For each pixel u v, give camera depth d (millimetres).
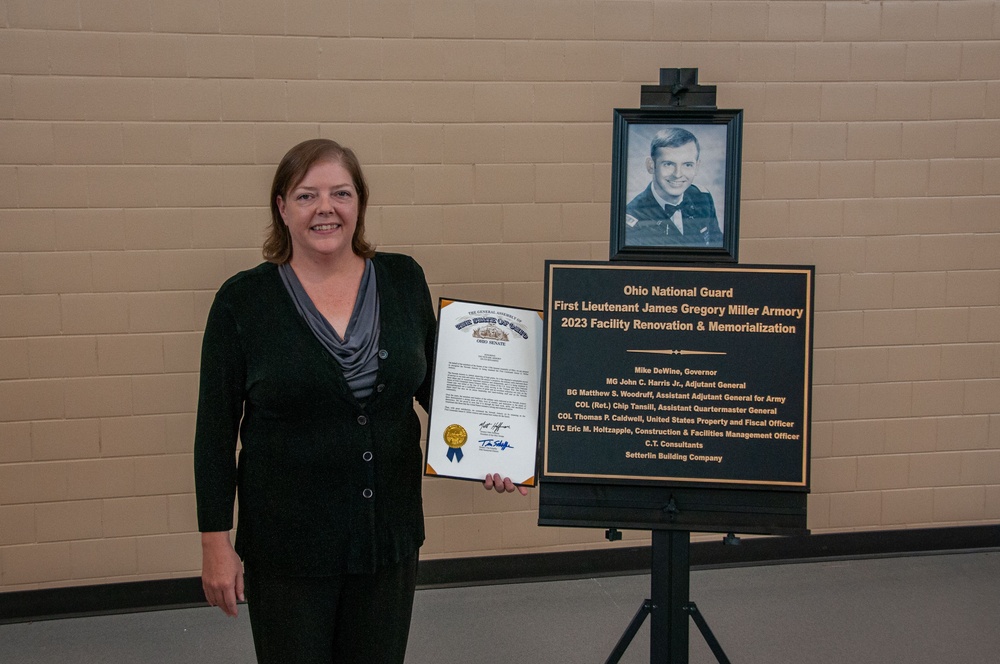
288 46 3445
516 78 3586
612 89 3631
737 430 2223
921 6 3730
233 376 1972
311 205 1939
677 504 2227
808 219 3783
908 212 3816
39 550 3494
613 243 2324
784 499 2209
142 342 3482
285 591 1956
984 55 3775
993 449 3975
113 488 3521
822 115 3742
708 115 2305
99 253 3420
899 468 3941
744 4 3656
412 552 2092
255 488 1960
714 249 2309
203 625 3461
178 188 3441
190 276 3486
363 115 3521
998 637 3277
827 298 3828
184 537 3590
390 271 2121
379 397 1973
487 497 3748
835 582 3760
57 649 3289
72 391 3457
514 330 2289
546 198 3652
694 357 2234
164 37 3371
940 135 3797
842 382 3875
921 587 3703
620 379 2238
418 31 3514
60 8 3301
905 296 3857
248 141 3461
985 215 3848
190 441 3553
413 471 2086
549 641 3311
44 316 3412
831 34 3709
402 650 2111
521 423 2256
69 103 3344
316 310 1975
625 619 3479
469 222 3629
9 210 3354
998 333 3912
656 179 2314
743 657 3152
